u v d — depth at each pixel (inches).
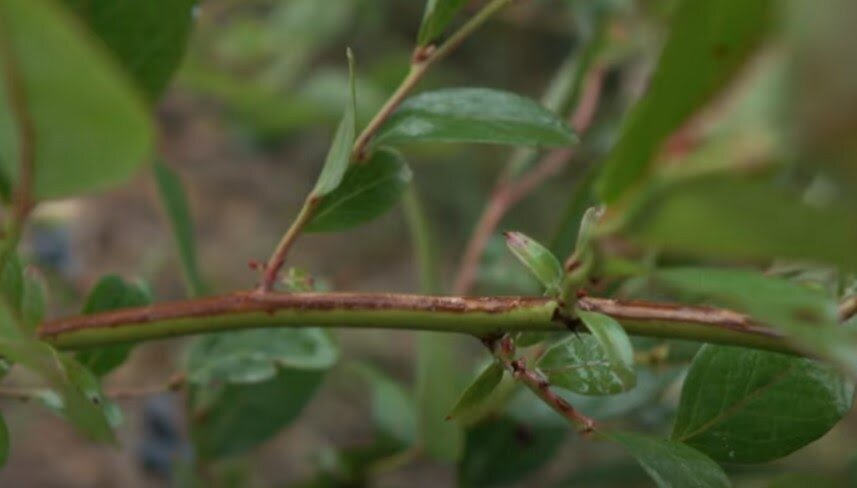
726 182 9.9
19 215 11.2
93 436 12.3
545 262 12.1
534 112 12.9
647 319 12.0
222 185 36.9
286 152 38.7
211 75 24.7
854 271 10.4
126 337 12.8
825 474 13.3
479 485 18.1
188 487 17.8
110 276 14.4
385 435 18.9
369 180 13.1
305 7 28.7
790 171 10.3
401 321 12.5
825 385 13.1
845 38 9.4
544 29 38.0
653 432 18.7
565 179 34.4
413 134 12.8
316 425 29.3
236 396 17.7
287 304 12.7
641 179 10.2
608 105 26.2
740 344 12.0
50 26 9.8
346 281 28.0
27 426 26.3
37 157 10.6
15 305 12.4
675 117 10.1
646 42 20.4
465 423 15.7
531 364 12.9
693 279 10.7
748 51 9.9
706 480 12.4
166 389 15.7
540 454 18.1
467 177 37.0
